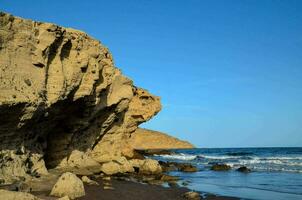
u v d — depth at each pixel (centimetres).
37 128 2416
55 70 2456
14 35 2134
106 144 3738
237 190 2608
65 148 2997
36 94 2188
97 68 2927
